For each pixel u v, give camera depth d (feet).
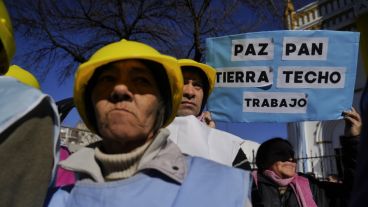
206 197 3.92
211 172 4.20
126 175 4.16
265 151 9.26
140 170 4.04
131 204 3.79
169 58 4.58
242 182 4.11
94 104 4.48
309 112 9.16
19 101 3.71
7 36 4.33
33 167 3.62
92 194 3.97
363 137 3.02
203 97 8.34
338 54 9.23
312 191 8.79
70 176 6.54
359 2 32.78
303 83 9.27
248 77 9.50
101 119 4.31
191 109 7.82
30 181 3.57
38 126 3.79
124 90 4.20
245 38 9.52
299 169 34.45
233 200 3.92
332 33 9.27
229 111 9.52
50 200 4.18
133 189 3.92
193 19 32.68
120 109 4.19
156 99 4.50
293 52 9.34
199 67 7.91
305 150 34.81
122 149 4.34
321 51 9.27
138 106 4.27
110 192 3.91
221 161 6.97
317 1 37.11
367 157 2.90
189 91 7.79
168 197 3.90
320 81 9.22
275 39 9.37
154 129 4.57
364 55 31.78
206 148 6.87
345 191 8.01
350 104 9.08
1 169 3.40
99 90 4.45
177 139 6.96
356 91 31.68
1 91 3.92
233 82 9.57
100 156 4.25
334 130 33.55
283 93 9.31
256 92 9.41
